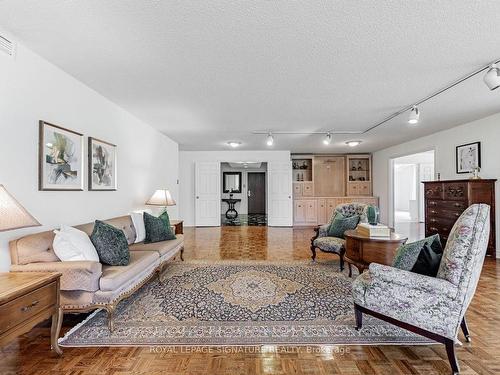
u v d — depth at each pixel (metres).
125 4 1.66
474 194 4.22
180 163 7.86
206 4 1.66
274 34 1.99
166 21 1.83
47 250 2.10
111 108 3.51
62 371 1.64
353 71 2.61
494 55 2.30
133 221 3.51
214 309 2.48
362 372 1.63
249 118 4.32
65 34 2.00
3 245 2.02
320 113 4.04
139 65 2.50
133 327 2.16
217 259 4.21
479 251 1.65
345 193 8.70
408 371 1.64
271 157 7.90
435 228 4.95
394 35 2.00
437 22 1.84
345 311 2.44
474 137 4.53
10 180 2.10
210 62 2.44
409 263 1.95
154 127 4.89
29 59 2.24
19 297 1.46
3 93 2.03
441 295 1.67
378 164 8.17
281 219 7.88
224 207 12.01
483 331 2.05
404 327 1.80
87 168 3.03
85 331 2.09
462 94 3.24
